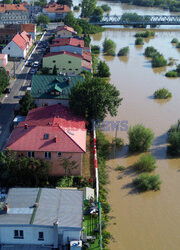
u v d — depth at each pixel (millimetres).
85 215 41344
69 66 96125
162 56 122125
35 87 66750
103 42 147125
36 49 124938
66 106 66250
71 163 47938
